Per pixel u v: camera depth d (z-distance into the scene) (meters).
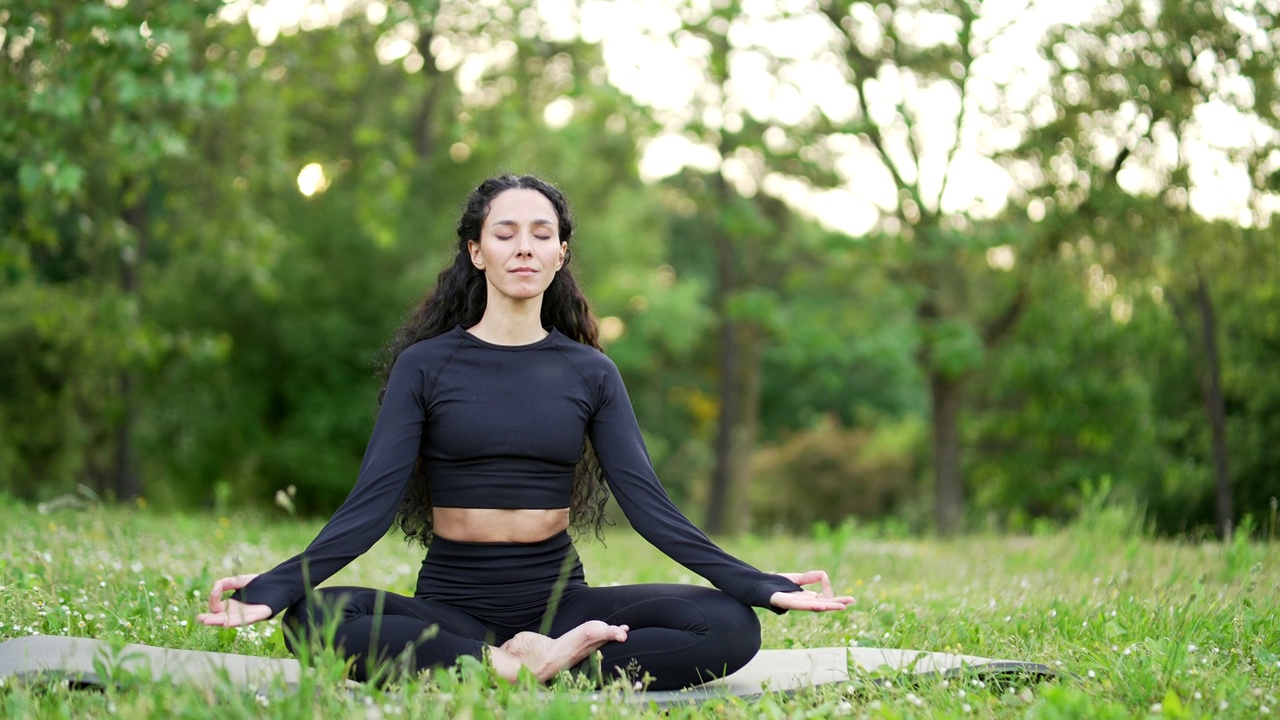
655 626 3.26
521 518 3.41
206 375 19.42
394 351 3.74
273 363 19.62
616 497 3.48
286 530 8.27
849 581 6.32
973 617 4.45
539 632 3.41
